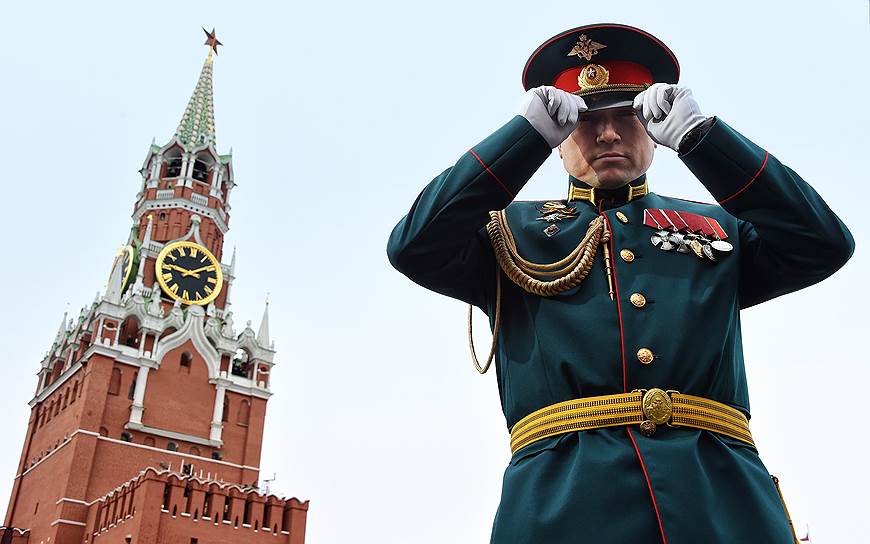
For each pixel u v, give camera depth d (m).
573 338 4.01
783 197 3.85
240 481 60.31
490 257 4.57
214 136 76.50
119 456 56.03
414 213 4.16
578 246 4.24
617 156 4.43
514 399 4.15
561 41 4.55
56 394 62.84
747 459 3.84
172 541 47.34
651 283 4.10
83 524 52.88
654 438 3.71
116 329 60.47
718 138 3.84
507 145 3.98
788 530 3.67
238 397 63.78
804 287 4.26
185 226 69.50
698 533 3.44
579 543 3.53
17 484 61.41
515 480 3.89
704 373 3.87
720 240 4.32
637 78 4.52
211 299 66.38
